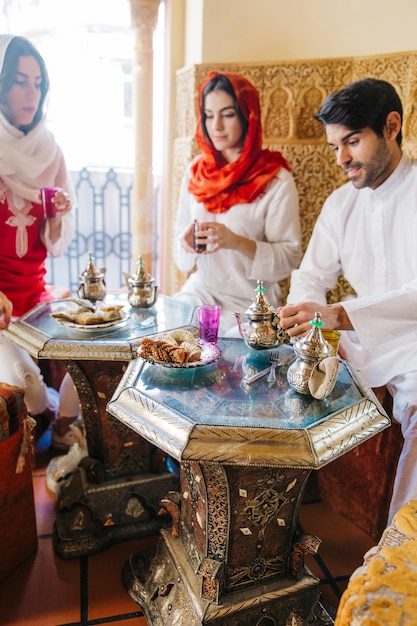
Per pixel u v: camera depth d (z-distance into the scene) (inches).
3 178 81.6
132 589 58.0
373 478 66.6
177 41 110.9
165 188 118.0
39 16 104.4
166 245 121.1
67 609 56.7
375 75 91.4
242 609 48.8
